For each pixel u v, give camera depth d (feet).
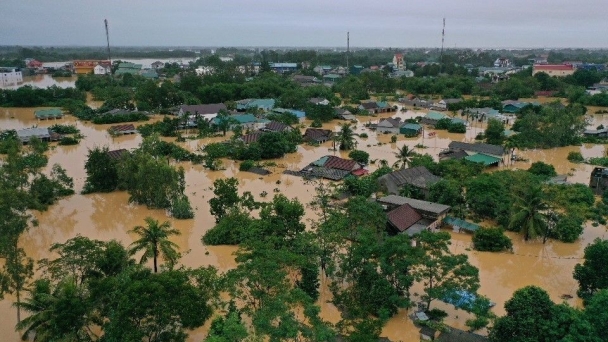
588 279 144.56
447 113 520.01
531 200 189.67
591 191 230.07
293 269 142.00
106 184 253.24
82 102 525.34
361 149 355.77
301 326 107.14
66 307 105.29
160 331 106.63
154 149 295.28
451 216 211.41
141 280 108.17
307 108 497.87
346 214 167.12
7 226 121.49
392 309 136.98
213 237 190.08
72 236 199.00
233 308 120.06
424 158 282.36
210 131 403.34
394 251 137.59
